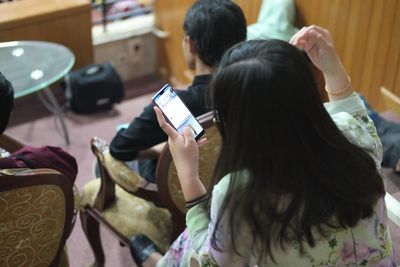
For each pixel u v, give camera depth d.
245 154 0.92
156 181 1.66
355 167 0.95
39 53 2.81
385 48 2.25
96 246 2.12
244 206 0.94
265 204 0.94
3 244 1.37
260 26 2.61
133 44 3.70
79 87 3.23
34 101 3.43
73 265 2.27
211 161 1.55
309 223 0.95
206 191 1.16
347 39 2.42
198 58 1.69
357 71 2.43
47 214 1.39
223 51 1.64
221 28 1.62
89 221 2.02
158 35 3.69
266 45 0.94
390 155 1.95
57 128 3.21
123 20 3.71
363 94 2.45
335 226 0.98
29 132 3.16
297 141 0.91
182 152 1.13
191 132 1.15
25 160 1.38
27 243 1.42
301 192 0.93
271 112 0.89
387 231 1.10
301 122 0.90
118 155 1.72
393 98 2.29
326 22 2.48
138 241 1.79
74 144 3.07
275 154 0.91
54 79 2.61
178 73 3.65
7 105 1.46
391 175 1.94
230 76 0.91
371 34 2.29
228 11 1.64
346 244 1.01
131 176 1.74
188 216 1.13
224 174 0.99
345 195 0.95
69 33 3.26
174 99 1.29
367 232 1.02
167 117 1.26
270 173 0.92
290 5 2.56
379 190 1.00
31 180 1.26
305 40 1.17
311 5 2.51
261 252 1.00
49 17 3.13
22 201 1.29
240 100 0.90
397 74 2.24
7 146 1.72
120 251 2.33
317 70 1.60
